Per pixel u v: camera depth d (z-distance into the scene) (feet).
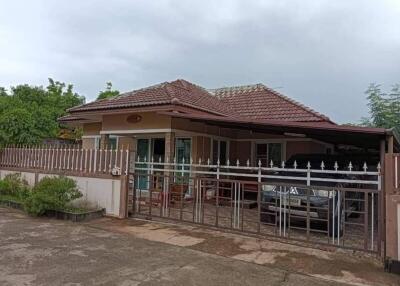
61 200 32.04
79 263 19.20
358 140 35.53
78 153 36.47
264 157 49.62
